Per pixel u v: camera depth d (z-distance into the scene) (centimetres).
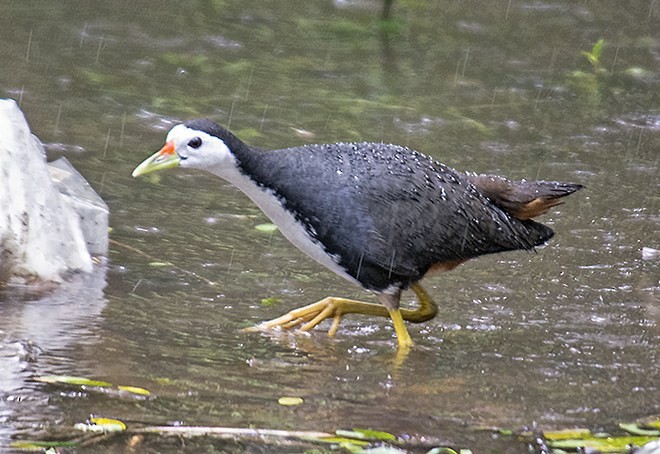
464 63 1852
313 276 1238
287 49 1864
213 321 1102
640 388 988
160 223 1325
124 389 918
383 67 1817
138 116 1579
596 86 1789
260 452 833
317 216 1059
